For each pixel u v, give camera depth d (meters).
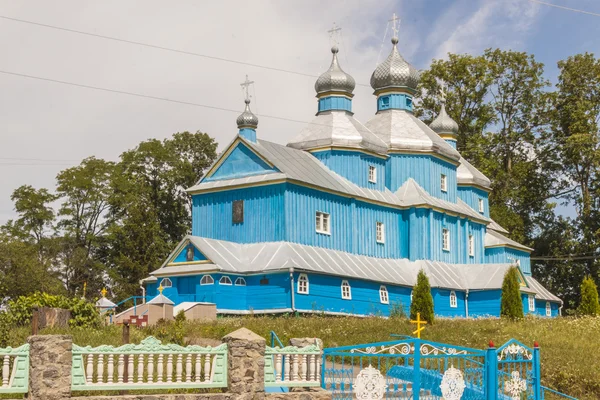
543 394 26.48
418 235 59.75
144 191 74.19
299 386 21.89
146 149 76.81
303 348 22.12
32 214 69.81
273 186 50.94
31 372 18.78
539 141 82.94
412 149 62.00
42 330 30.22
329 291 49.41
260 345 21.09
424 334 37.91
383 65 65.56
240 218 51.97
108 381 19.75
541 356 33.25
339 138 57.56
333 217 54.12
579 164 79.94
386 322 41.00
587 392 29.81
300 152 57.16
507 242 70.31
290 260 47.44
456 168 66.88
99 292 68.88
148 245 68.75
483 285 60.34
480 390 24.02
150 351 20.22
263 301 47.75
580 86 80.38
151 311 42.28
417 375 22.27
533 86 81.50
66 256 68.12
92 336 28.75
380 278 53.69
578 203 81.44
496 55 82.06
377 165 60.28
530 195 83.94
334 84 59.50
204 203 54.03
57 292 59.62
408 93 65.69
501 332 40.09
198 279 47.84
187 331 36.28
